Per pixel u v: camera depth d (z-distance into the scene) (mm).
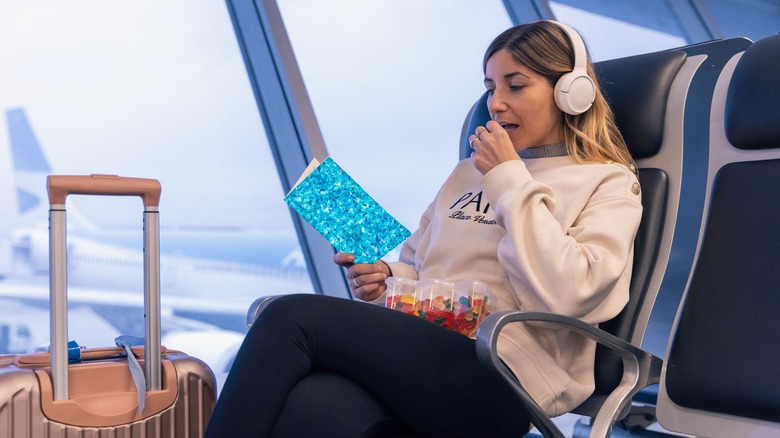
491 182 1370
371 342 1169
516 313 1088
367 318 1184
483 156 1407
